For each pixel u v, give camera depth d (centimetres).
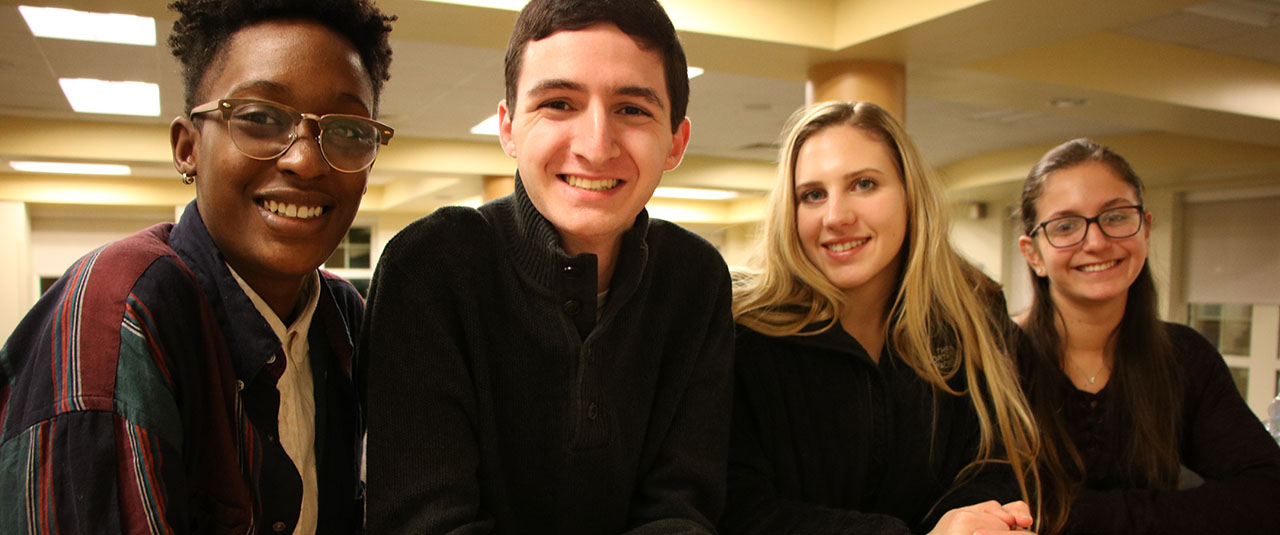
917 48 382
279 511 95
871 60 400
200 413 86
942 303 151
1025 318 181
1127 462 164
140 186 1046
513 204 112
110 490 71
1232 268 770
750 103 611
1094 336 170
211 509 86
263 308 99
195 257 93
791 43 377
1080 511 149
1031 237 176
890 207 142
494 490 109
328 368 109
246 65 90
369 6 101
